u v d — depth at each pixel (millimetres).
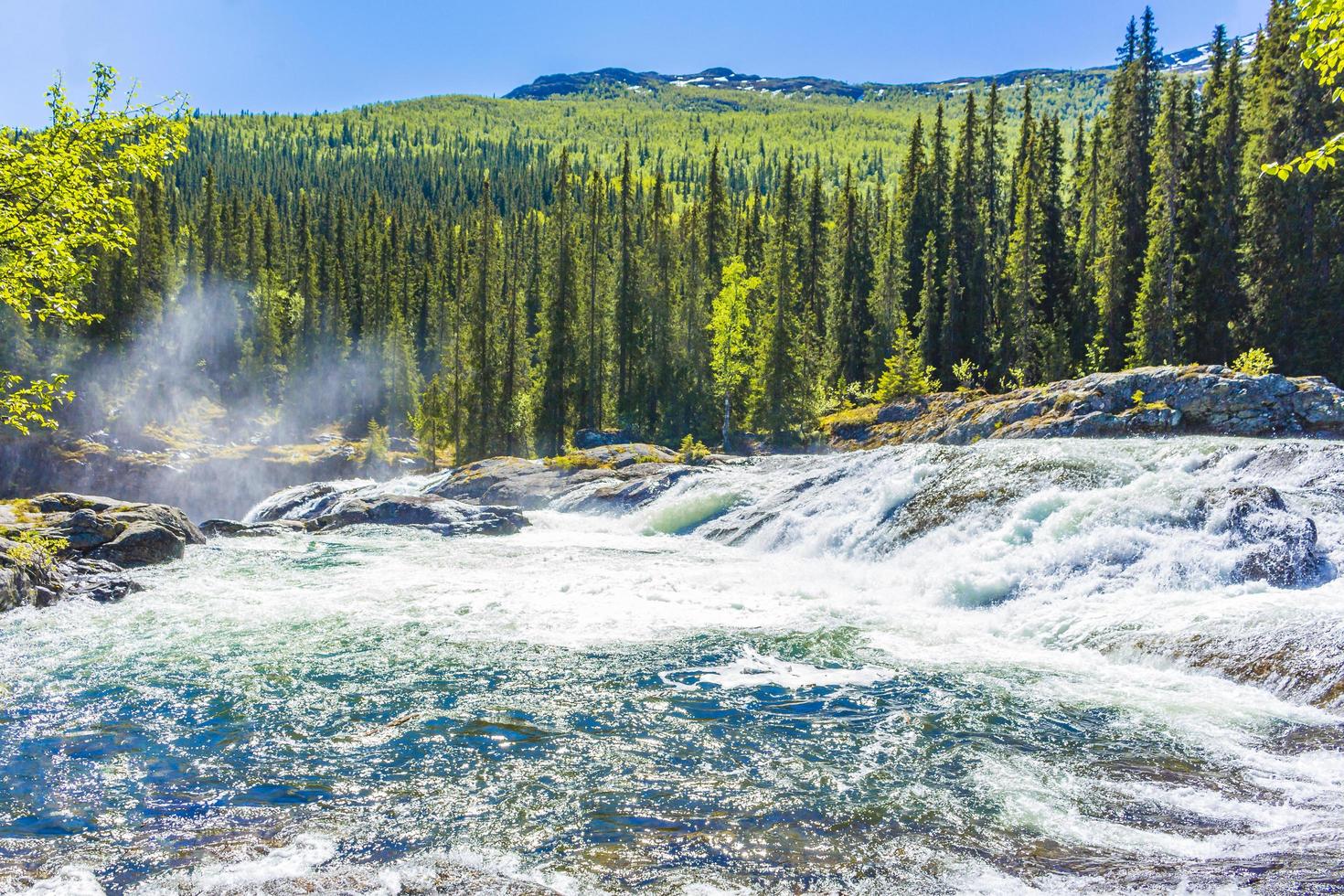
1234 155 46312
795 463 29391
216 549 21562
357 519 27219
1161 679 10156
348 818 7008
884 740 8625
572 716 9508
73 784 7746
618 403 63688
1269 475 15789
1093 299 54406
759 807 7137
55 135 14148
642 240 79812
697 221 71562
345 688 10523
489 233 64812
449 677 10953
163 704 9906
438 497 29188
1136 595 12367
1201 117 52250
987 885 5660
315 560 20359
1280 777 7383
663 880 5891
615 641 12688
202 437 77500
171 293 85375
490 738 8852
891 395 50406
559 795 7438
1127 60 58812
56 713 9602
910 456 22141
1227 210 45438
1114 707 9312
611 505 29484
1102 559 13344
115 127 14602
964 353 57750
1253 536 12305
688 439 45625
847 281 66938
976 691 9992
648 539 24375
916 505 18703
